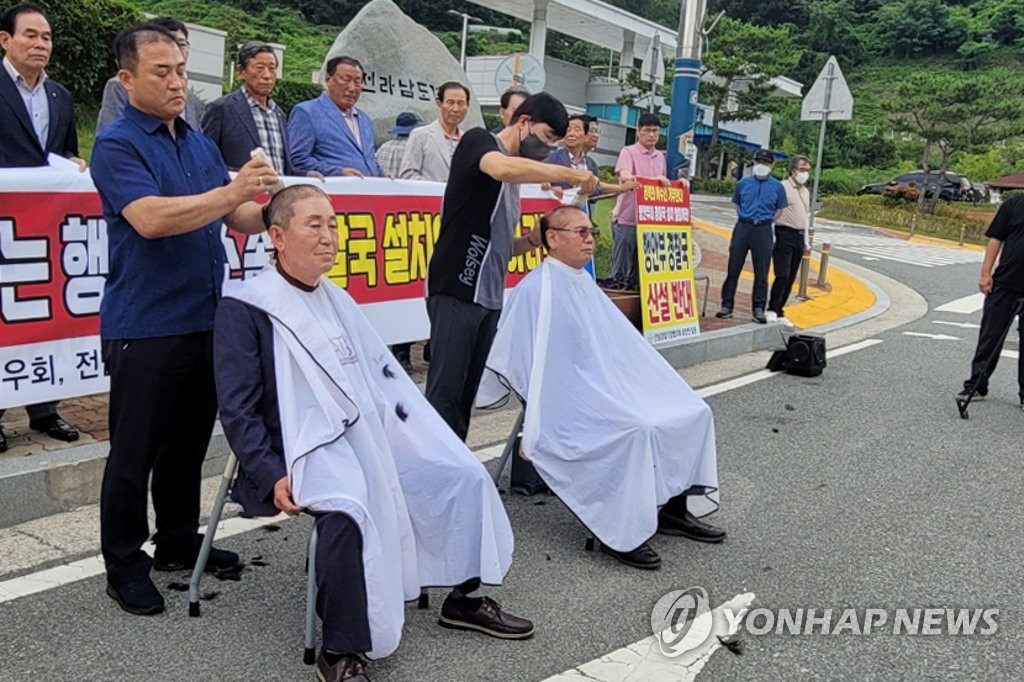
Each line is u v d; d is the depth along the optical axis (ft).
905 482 17.66
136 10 51.42
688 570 13.29
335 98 20.75
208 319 11.34
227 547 13.21
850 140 188.44
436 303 14.28
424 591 11.59
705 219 81.30
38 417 15.57
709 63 122.52
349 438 10.03
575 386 13.69
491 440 18.83
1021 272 22.43
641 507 13.05
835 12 246.06
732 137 151.53
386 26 32.58
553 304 13.82
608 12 107.96
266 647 10.52
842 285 48.42
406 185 20.67
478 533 10.78
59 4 46.62
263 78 18.90
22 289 14.65
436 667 10.32
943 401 24.49
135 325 10.77
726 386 24.77
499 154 13.08
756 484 17.16
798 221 33.01
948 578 13.35
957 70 232.32
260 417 10.09
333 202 19.16
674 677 10.30
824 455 19.13
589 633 11.27
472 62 113.91
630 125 139.23
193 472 12.07
